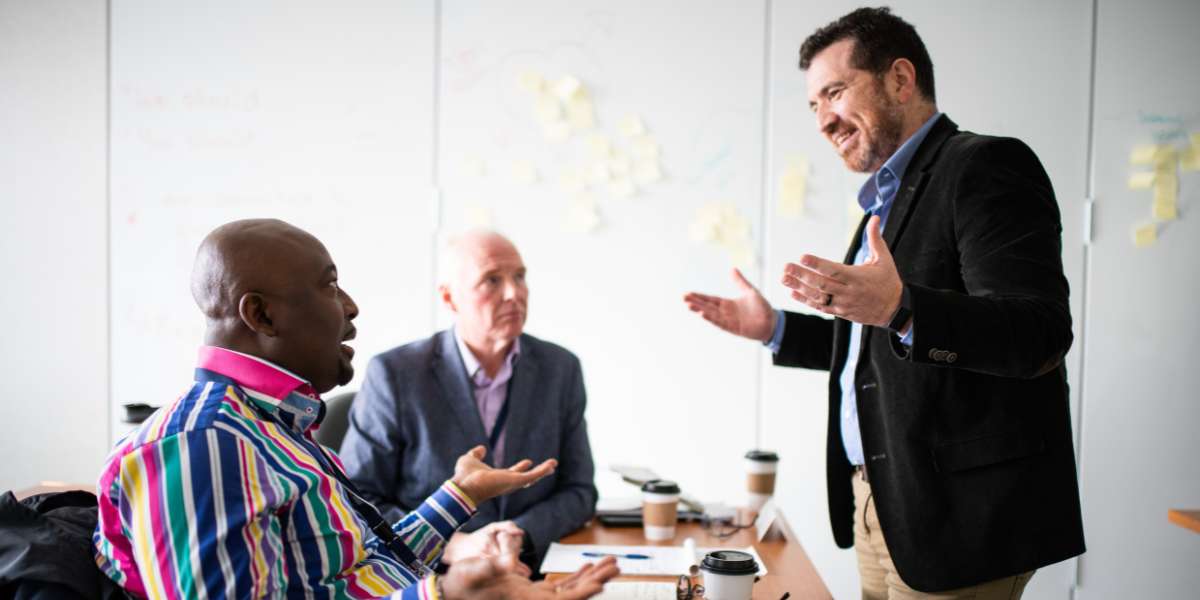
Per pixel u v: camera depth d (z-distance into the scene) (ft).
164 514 3.35
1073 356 10.18
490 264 6.77
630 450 10.56
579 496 6.75
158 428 3.51
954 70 10.21
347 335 4.24
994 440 4.77
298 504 3.66
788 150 10.37
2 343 10.67
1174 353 10.10
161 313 10.69
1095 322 10.15
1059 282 4.60
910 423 4.91
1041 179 4.89
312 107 10.57
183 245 10.66
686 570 5.41
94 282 10.69
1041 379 4.89
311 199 10.59
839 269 4.18
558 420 7.03
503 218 10.53
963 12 10.19
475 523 6.45
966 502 4.79
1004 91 10.18
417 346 6.94
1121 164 10.11
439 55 10.52
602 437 10.57
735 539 6.28
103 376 10.70
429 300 10.58
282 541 3.59
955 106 10.23
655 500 6.19
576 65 10.46
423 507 4.76
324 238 10.59
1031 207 4.74
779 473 10.48
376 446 6.54
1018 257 4.60
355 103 10.57
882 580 5.57
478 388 6.96
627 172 10.46
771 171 10.41
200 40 10.61
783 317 6.48
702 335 10.50
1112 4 10.05
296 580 3.59
